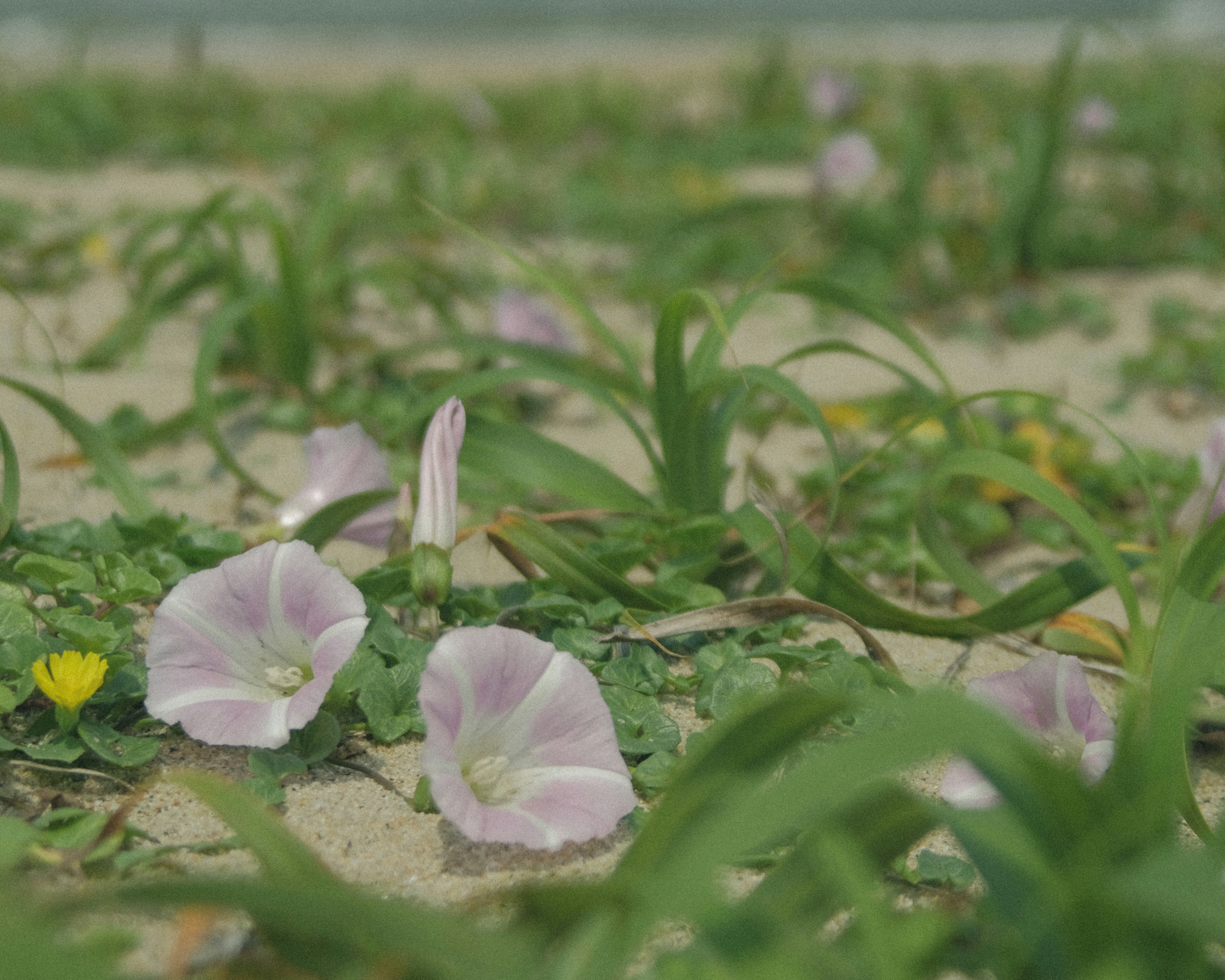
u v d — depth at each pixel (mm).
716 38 7758
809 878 575
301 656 668
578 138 2795
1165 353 1117
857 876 549
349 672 682
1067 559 831
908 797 568
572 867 642
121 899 519
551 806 635
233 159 2293
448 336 1076
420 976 555
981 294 1373
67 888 616
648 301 1337
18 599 690
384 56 6734
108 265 1409
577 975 542
